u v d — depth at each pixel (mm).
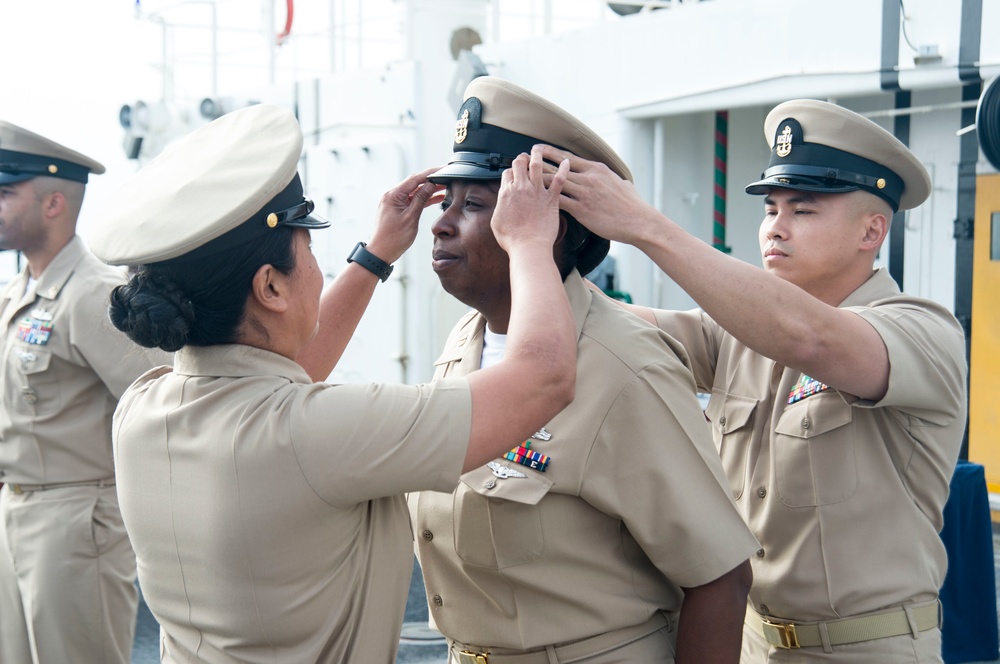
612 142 5461
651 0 5727
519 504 1678
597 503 1667
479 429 1433
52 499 3160
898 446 2068
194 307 1497
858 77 4457
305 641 1509
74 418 3188
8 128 3209
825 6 4551
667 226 1711
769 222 2217
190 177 1497
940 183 5207
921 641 2053
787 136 2182
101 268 3262
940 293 5281
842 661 2059
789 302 1754
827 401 2090
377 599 1599
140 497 1580
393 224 2100
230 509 1450
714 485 1681
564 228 1769
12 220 3207
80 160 3307
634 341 1714
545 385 1467
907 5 4340
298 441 1434
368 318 6512
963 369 2078
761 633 2199
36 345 3156
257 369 1541
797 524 2105
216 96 7762
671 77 5156
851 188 2129
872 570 2043
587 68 5578
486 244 1739
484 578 1739
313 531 1462
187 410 1525
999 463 5188
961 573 4031
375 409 1442
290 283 1554
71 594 3133
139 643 4477
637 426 1655
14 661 3266
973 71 4164
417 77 6090
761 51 4785
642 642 1732
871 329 1890
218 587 1484
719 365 2352
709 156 5695
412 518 1892
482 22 6961
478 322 1922
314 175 6855
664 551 1663
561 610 1702
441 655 4215
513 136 1732
